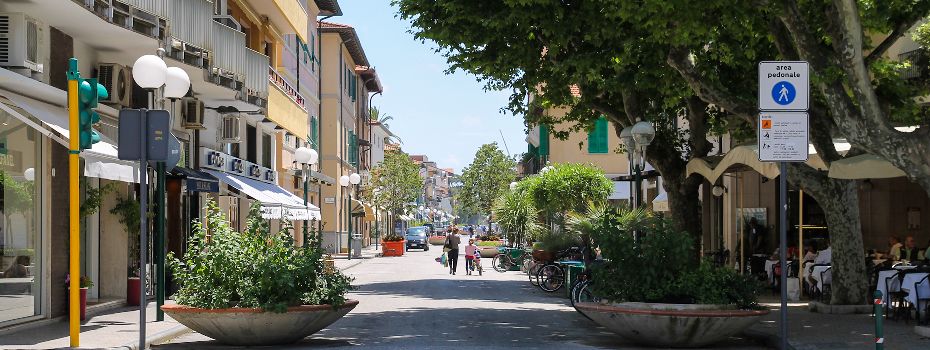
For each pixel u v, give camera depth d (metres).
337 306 13.01
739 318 12.31
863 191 24.73
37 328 15.02
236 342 12.91
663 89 19.66
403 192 78.50
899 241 21.78
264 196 28.19
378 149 97.25
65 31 16.94
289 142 44.09
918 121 18.81
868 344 12.98
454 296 24.33
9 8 15.03
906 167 12.89
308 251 13.27
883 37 24.11
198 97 24.94
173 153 15.65
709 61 20.09
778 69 9.97
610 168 53.75
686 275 12.88
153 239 21.14
